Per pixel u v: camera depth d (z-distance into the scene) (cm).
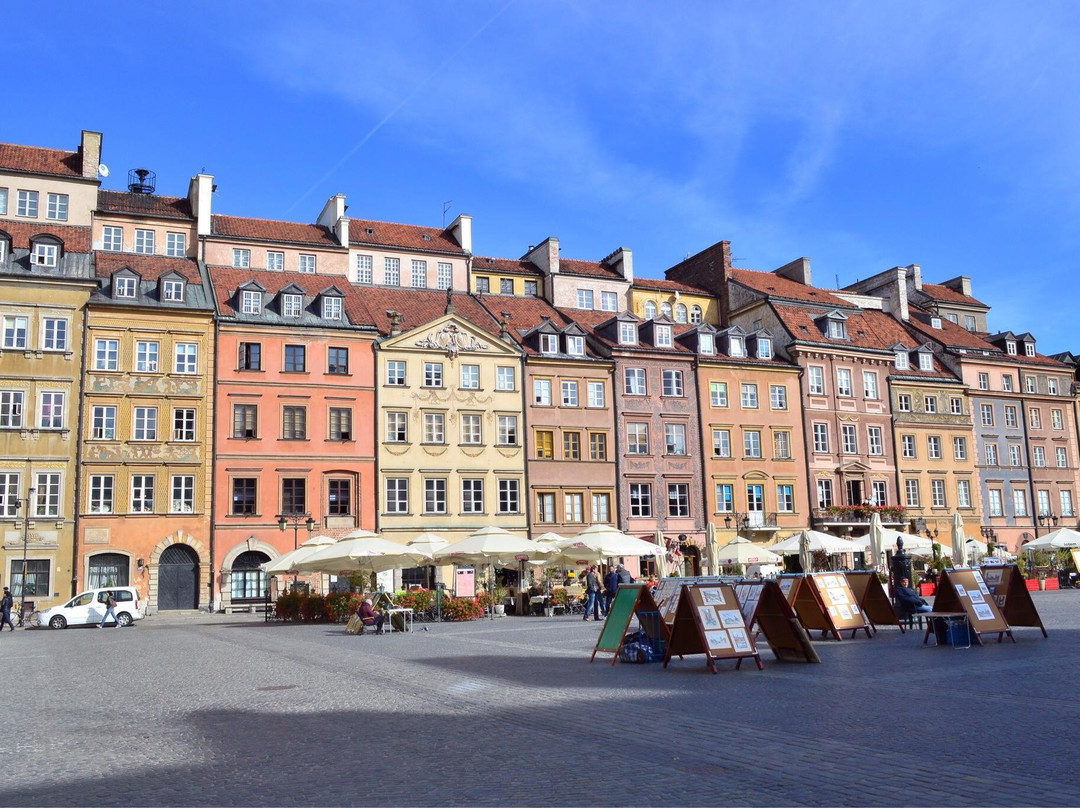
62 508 5250
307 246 6438
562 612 4444
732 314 7812
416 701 1628
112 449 5381
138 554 5350
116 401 5434
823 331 7488
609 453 6531
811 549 4728
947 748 1143
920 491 7538
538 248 7494
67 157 6150
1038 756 1091
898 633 2748
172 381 5553
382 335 6125
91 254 5662
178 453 5500
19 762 1198
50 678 2164
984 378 8100
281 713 1528
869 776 1014
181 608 5428
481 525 6097
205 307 5672
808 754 1124
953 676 1783
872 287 8631
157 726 1433
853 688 1655
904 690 1617
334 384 5897
